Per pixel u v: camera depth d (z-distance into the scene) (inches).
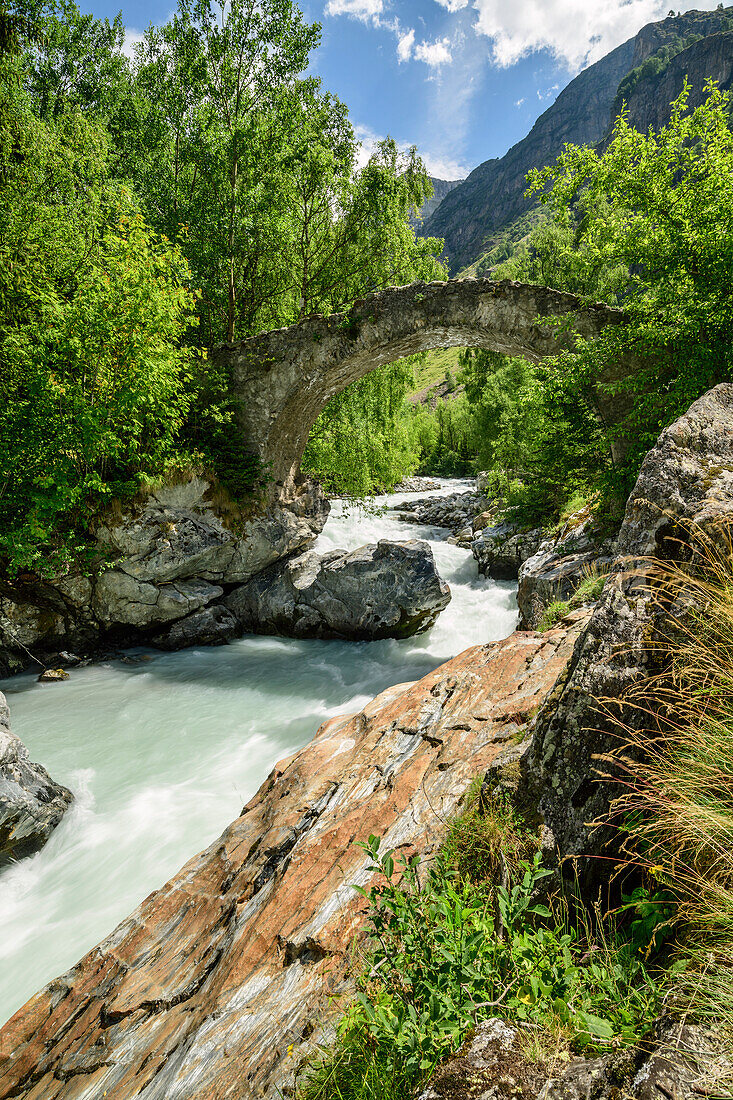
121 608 533.6
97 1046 122.8
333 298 844.0
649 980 67.5
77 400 457.4
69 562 503.8
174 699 437.1
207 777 320.2
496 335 582.9
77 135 603.8
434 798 135.4
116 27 792.3
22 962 203.5
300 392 634.8
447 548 811.4
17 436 463.5
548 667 176.1
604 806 92.4
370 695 434.3
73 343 455.2
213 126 680.4
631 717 94.3
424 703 186.9
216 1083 91.5
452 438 2113.7
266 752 349.1
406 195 831.1
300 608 576.1
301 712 413.7
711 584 93.2
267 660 528.1
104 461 512.4
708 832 75.2
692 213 374.6
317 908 120.1
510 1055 60.8
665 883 76.5
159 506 546.6
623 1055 57.5
